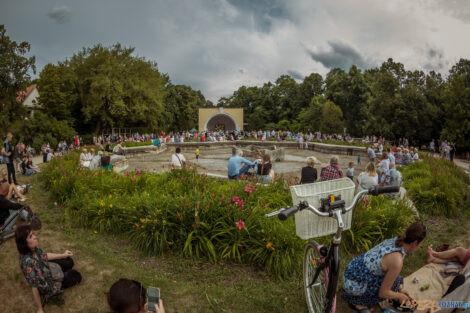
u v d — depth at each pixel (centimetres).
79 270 430
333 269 264
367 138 3738
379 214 525
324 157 2306
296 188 298
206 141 3406
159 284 393
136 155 2389
